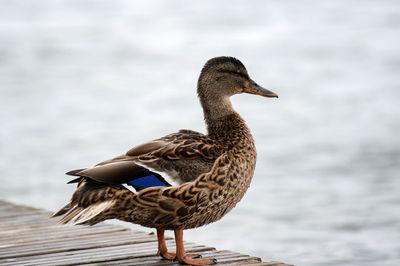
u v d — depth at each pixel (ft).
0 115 74.43
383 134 64.44
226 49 137.18
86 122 71.26
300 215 41.98
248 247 35.91
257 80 99.14
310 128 68.54
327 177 51.06
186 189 16.58
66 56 127.54
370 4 204.33
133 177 16.22
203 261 17.94
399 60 109.29
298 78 99.35
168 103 83.25
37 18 202.08
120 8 226.58
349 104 78.89
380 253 34.30
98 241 20.54
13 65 113.29
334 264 32.37
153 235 21.27
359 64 107.96
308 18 183.73
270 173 52.85
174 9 223.71
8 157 55.98
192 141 17.37
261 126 70.54
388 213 42.06
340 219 40.88
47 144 60.85
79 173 15.83
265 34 158.92
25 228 22.50
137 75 107.45
